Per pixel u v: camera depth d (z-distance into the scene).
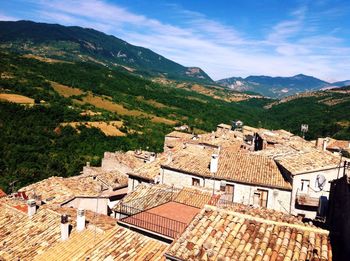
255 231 13.42
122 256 18.52
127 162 56.44
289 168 31.36
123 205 26.27
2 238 25.00
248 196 31.33
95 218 26.94
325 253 12.39
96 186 41.22
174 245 12.76
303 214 30.20
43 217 26.95
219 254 12.21
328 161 32.53
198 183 32.94
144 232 19.77
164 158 39.97
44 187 37.97
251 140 81.75
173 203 22.80
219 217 14.19
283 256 12.13
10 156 74.81
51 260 21.11
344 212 14.00
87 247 21.56
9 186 59.78
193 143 57.16
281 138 63.97
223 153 37.59
